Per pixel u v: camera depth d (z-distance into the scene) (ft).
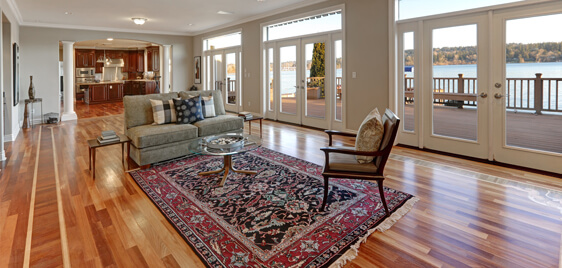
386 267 5.78
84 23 24.76
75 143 16.34
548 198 8.61
